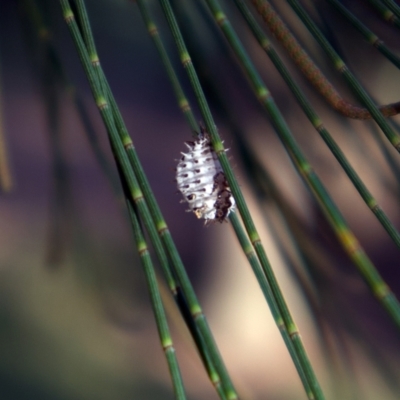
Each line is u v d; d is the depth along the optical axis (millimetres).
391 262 174
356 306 172
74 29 153
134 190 151
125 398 170
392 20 157
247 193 172
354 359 171
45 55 173
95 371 172
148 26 164
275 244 172
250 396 171
